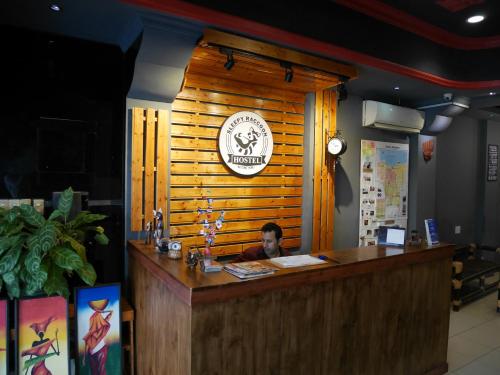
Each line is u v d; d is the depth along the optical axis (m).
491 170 7.04
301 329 2.34
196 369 1.93
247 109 3.95
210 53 3.05
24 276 2.32
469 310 4.93
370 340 2.74
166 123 3.27
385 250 3.04
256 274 2.16
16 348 2.41
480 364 3.45
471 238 6.91
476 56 4.30
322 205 4.48
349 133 4.80
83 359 2.59
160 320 2.36
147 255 2.63
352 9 3.39
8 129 2.93
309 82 3.87
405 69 3.83
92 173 3.23
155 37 2.69
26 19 2.78
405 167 5.45
